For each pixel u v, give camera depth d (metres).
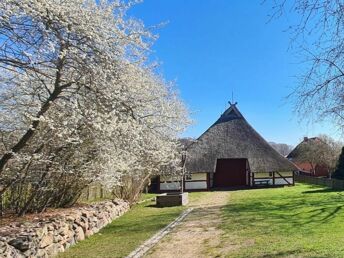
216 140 36.44
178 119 20.67
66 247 10.42
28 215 12.11
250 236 10.73
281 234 10.77
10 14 7.11
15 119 10.84
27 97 10.64
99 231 13.21
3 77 9.41
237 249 9.24
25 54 7.46
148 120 11.41
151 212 18.00
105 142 10.98
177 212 17.41
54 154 11.27
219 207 18.59
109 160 12.19
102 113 9.02
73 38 8.20
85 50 8.33
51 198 13.77
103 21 8.70
